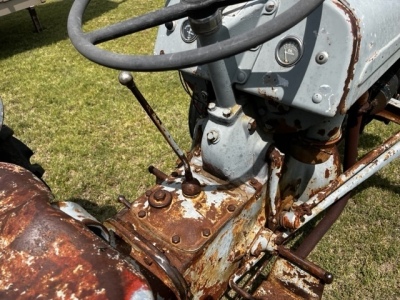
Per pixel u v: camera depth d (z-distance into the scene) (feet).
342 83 2.17
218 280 2.61
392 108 3.71
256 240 2.77
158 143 5.38
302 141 2.81
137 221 2.45
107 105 6.43
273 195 2.76
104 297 1.56
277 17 1.73
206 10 1.86
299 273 2.74
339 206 3.27
